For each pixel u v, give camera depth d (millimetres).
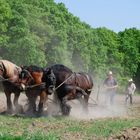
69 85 23578
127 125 20531
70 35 78250
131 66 113375
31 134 14867
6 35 62625
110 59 103875
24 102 29625
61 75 23531
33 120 21516
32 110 23672
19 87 23141
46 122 21047
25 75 23094
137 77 115938
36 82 23219
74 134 17375
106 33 106562
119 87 95938
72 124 20516
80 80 24375
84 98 25297
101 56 91625
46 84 23219
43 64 63406
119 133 17641
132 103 43156
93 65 86875
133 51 114812
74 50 79062
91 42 86312
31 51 61125
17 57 61312
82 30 80875
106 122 21609
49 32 67812
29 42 61000
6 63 23047
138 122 22031
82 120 22531
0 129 17828
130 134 17156
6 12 62250
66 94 23484
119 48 115500
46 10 75188
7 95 23531
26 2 73062
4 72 22922
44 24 69250
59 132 17781
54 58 68250
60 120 22125
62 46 68938
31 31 67062
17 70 23281
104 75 90750
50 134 15328
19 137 13992
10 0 67875
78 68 79438
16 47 61000
